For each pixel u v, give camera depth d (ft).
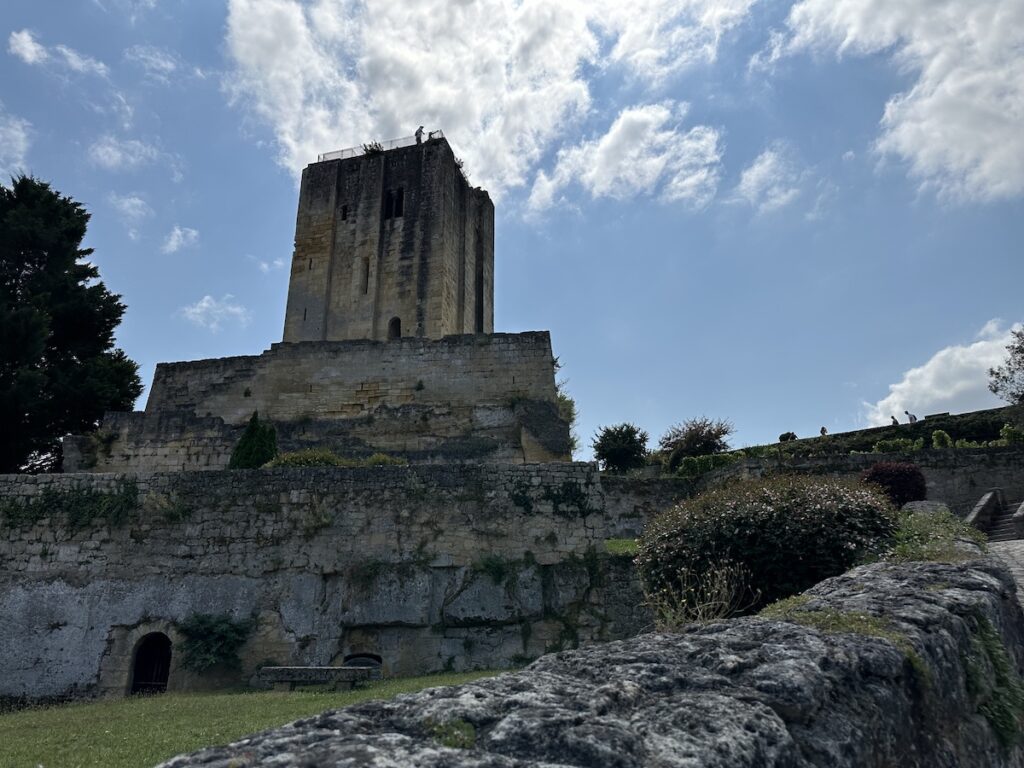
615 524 80.18
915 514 41.83
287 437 88.43
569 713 10.56
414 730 10.41
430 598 51.60
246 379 94.43
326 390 92.32
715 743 9.96
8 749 28.81
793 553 34.22
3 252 107.34
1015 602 27.40
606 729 9.99
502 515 54.44
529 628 51.11
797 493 37.35
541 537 54.08
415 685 41.32
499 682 12.47
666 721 10.83
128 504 55.36
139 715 36.11
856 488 38.81
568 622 51.39
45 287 106.11
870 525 35.27
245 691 46.29
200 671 49.37
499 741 9.87
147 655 52.24
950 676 17.53
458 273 137.18
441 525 53.88
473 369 90.48
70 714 40.06
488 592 51.98
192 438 82.94
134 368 109.91
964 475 82.99
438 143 136.67
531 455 83.92
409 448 86.63
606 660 14.19
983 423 111.65
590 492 55.42
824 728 12.02
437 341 92.32
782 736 10.93
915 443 96.73
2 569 54.44
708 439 115.85
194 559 53.52
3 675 51.39
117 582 53.31
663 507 81.25
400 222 132.87
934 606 19.80
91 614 52.54
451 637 50.70
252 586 52.34
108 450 83.87
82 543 54.70
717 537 36.09
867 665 14.55
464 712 10.72
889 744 13.55
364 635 50.70
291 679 44.14
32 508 55.93
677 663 13.75
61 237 111.04
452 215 136.26
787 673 12.75
